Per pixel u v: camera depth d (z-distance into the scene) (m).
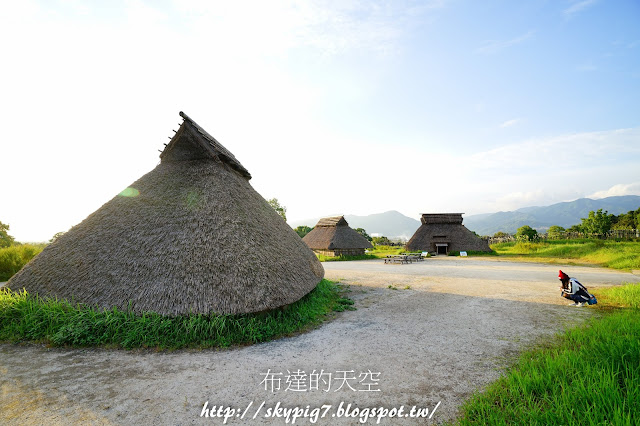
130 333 5.52
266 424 3.26
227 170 9.53
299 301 7.97
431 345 5.66
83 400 3.72
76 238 7.64
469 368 4.62
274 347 5.66
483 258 24.94
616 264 16.75
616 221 53.69
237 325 5.91
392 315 7.93
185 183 8.45
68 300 6.33
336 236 28.38
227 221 7.46
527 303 8.83
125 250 6.96
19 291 6.78
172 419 3.33
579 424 2.73
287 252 8.66
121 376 4.39
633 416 2.85
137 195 8.42
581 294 8.33
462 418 3.24
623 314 6.39
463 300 9.45
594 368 3.74
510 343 5.64
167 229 7.20
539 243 31.28
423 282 13.08
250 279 6.54
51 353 5.21
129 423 3.25
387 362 4.91
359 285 12.59
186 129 9.32
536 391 3.63
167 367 4.72
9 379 4.27
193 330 5.66
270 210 10.66
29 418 3.33
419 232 31.25
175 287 6.16
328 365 4.81
